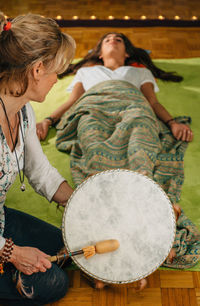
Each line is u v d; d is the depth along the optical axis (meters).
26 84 1.06
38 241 1.42
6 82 1.05
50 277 1.31
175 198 1.85
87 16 4.30
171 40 3.67
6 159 1.18
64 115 2.41
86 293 1.50
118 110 2.14
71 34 3.85
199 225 1.74
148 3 4.59
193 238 1.61
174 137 2.26
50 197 1.43
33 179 1.43
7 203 1.90
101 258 1.22
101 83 2.39
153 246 1.22
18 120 1.23
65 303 1.46
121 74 2.54
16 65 1.01
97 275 1.21
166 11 4.39
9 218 1.45
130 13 4.36
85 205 1.25
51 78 1.10
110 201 1.25
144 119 2.04
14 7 4.59
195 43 3.62
